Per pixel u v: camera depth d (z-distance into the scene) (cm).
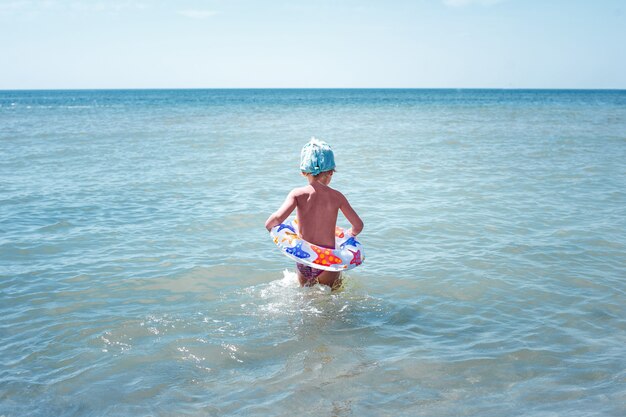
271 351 366
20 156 1434
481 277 512
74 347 372
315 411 292
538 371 334
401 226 706
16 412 294
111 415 290
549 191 943
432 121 3256
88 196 902
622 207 808
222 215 770
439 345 374
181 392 314
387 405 297
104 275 519
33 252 590
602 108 5109
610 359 348
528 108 5275
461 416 285
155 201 866
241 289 485
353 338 386
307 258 459
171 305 447
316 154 475
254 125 2912
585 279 504
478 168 1225
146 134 2228
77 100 9294
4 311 433
